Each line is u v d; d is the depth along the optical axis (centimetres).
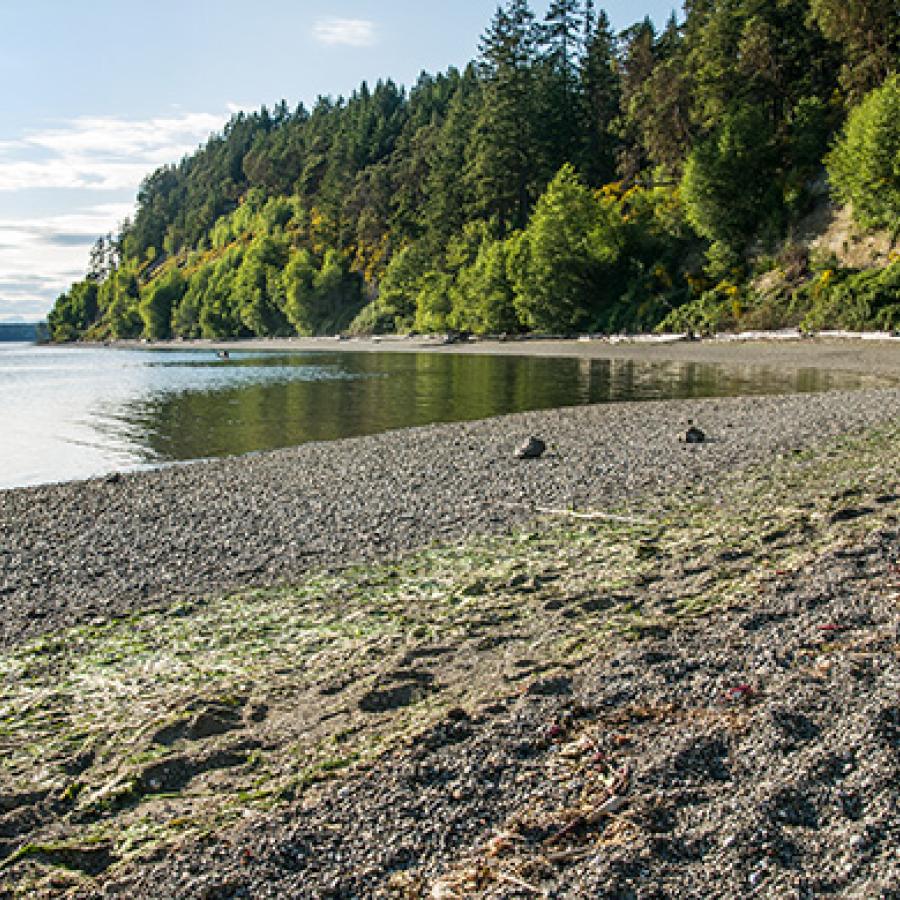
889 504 966
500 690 540
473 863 354
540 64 8969
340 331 11825
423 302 9406
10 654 731
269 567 969
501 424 2223
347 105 16888
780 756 404
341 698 570
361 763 452
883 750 392
